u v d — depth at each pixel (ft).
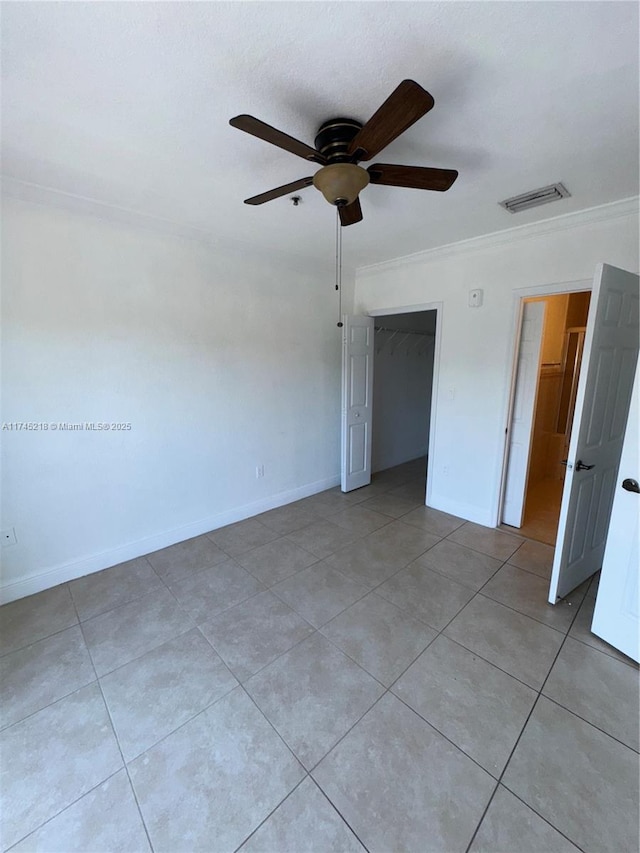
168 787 4.43
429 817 4.10
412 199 7.69
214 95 4.71
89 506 8.74
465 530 11.02
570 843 3.86
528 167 6.49
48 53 4.00
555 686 5.71
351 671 6.02
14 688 5.77
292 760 4.70
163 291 9.30
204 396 10.40
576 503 7.47
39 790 4.41
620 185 7.13
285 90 4.64
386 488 14.67
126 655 6.40
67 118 5.15
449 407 11.74
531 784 4.40
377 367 16.11
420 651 6.41
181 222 8.93
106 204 7.96
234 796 4.33
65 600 7.88
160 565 9.20
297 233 9.70
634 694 5.57
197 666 6.15
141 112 5.04
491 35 3.84
